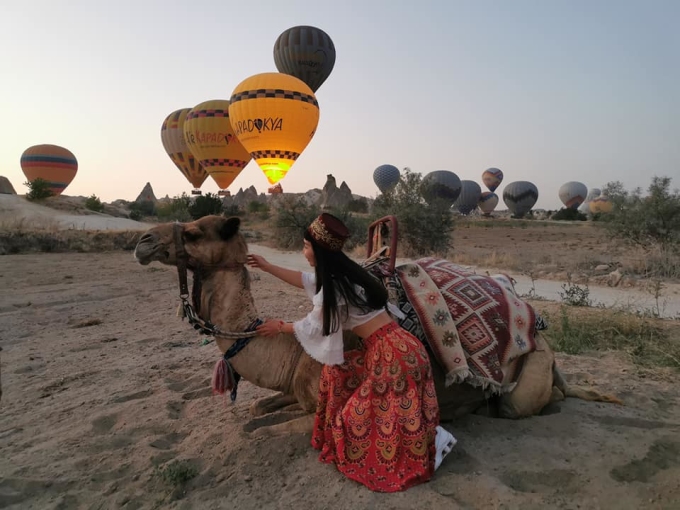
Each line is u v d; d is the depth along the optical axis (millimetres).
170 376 6266
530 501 3350
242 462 3928
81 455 4250
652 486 3512
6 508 3564
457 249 28516
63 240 24703
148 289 13312
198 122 41750
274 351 4023
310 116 32625
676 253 18547
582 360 6656
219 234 3943
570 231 53250
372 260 4449
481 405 4688
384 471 3564
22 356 7250
